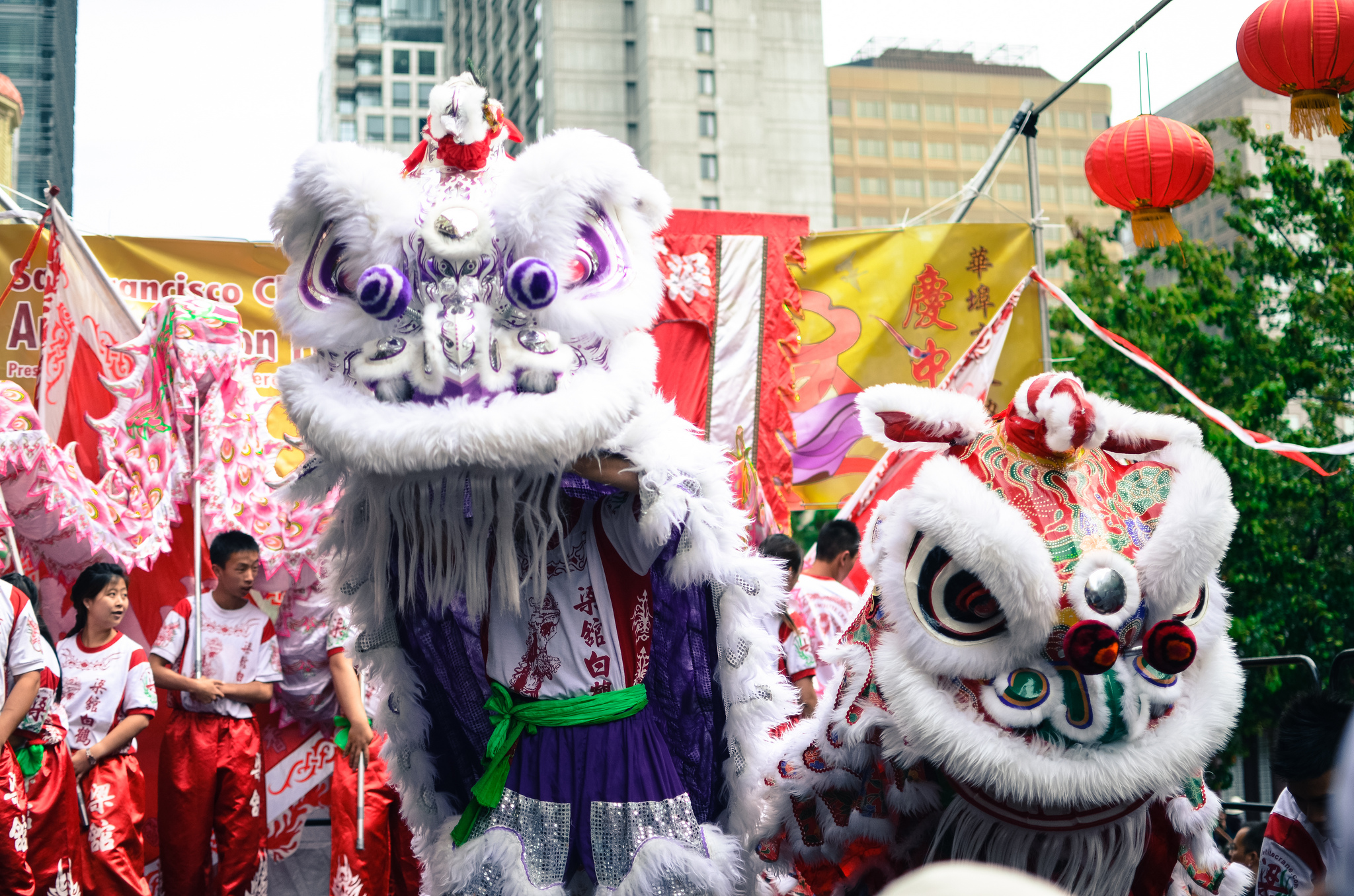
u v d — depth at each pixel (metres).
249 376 5.05
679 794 2.64
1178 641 2.45
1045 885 0.78
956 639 2.55
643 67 54.06
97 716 4.35
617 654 2.67
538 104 57.25
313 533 4.88
